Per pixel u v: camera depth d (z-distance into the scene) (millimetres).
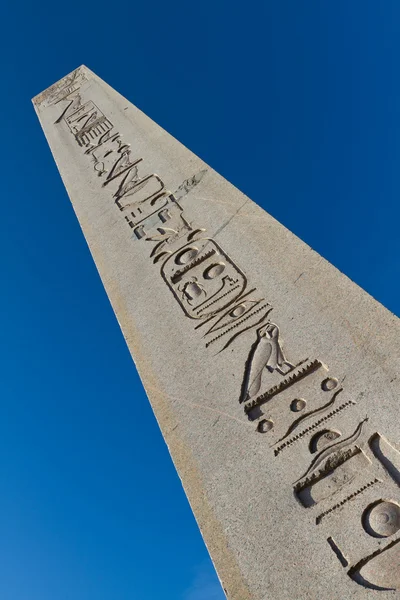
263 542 3385
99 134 7852
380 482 3309
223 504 3652
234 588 3311
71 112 8773
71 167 7551
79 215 6703
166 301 5066
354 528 3205
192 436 4066
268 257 4910
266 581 3252
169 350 4680
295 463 3582
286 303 4488
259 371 4148
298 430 3721
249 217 5375
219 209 5637
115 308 5344
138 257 5660
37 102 9664
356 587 3020
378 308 4141
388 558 3043
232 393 4121
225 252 5176
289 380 3986
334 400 3766
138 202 6309
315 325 4230
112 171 7000
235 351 4359
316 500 3393
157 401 4414
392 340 3908
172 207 5992
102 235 6215
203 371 4371
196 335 4645
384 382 3713
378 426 3527
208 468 3854
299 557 3242
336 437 3592
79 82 9531
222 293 4844
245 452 3787
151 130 7277
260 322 4461
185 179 6230
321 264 4633
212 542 3539
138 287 5375
